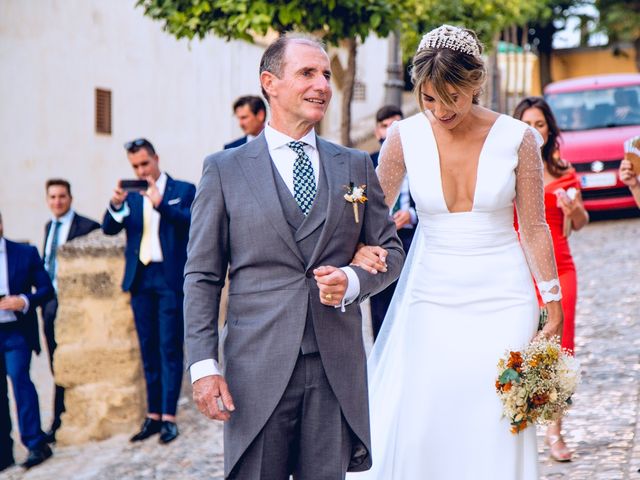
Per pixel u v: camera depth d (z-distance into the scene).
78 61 14.02
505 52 21.84
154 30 15.66
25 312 7.59
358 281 3.68
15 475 7.14
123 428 7.75
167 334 7.30
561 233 5.85
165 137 15.99
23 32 13.12
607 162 14.06
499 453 4.14
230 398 3.61
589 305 9.31
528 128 4.21
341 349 3.73
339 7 8.76
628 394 6.63
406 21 9.68
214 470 6.48
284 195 3.77
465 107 4.06
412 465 4.24
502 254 4.22
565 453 5.52
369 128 22.20
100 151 14.51
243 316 3.75
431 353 4.25
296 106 3.76
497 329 4.18
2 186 12.85
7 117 12.92
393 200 4.48
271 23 8.75
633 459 5.43
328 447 3.70
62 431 7.83
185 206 7.45
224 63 17.59
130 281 7.38
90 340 7.79
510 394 4.01
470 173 4.20
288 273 3.72
